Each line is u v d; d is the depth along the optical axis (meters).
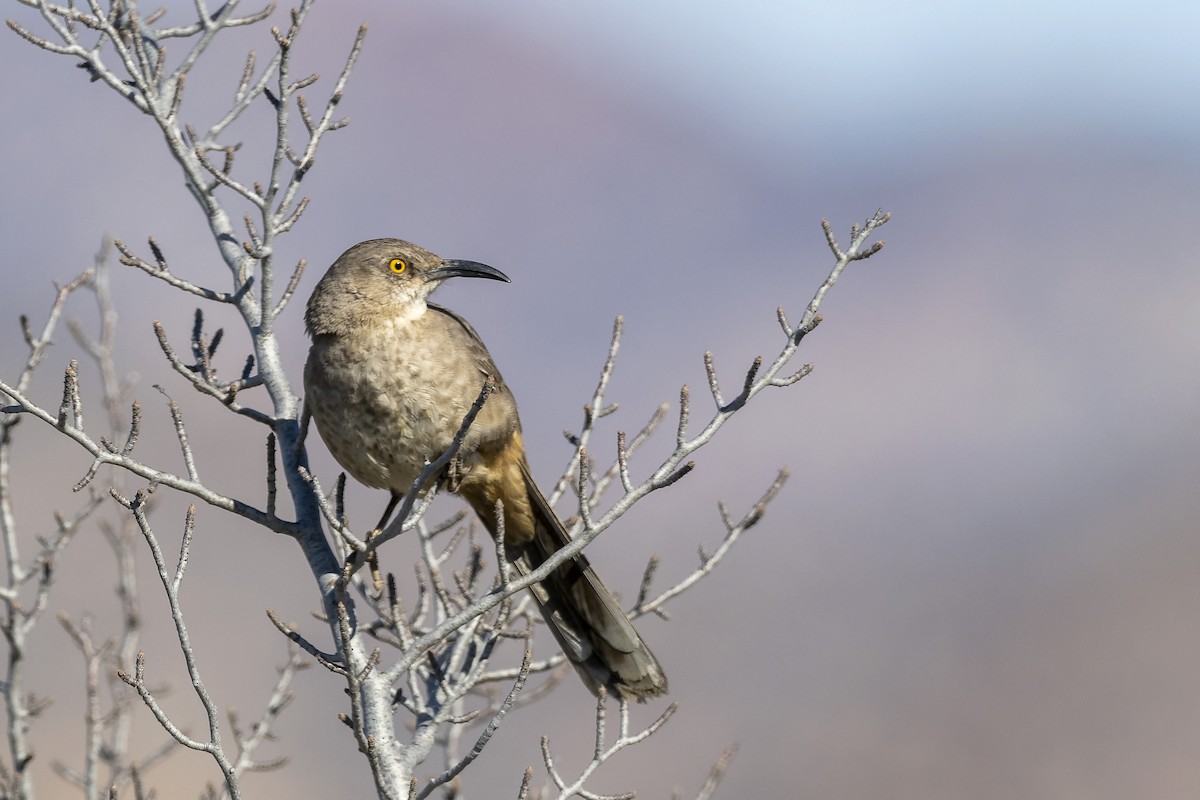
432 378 6.02
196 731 12.64
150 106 5.84
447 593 5.68
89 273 6.15
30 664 11.91
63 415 4.75
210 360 5.62
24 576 5.93
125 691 6.31
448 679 5.65
